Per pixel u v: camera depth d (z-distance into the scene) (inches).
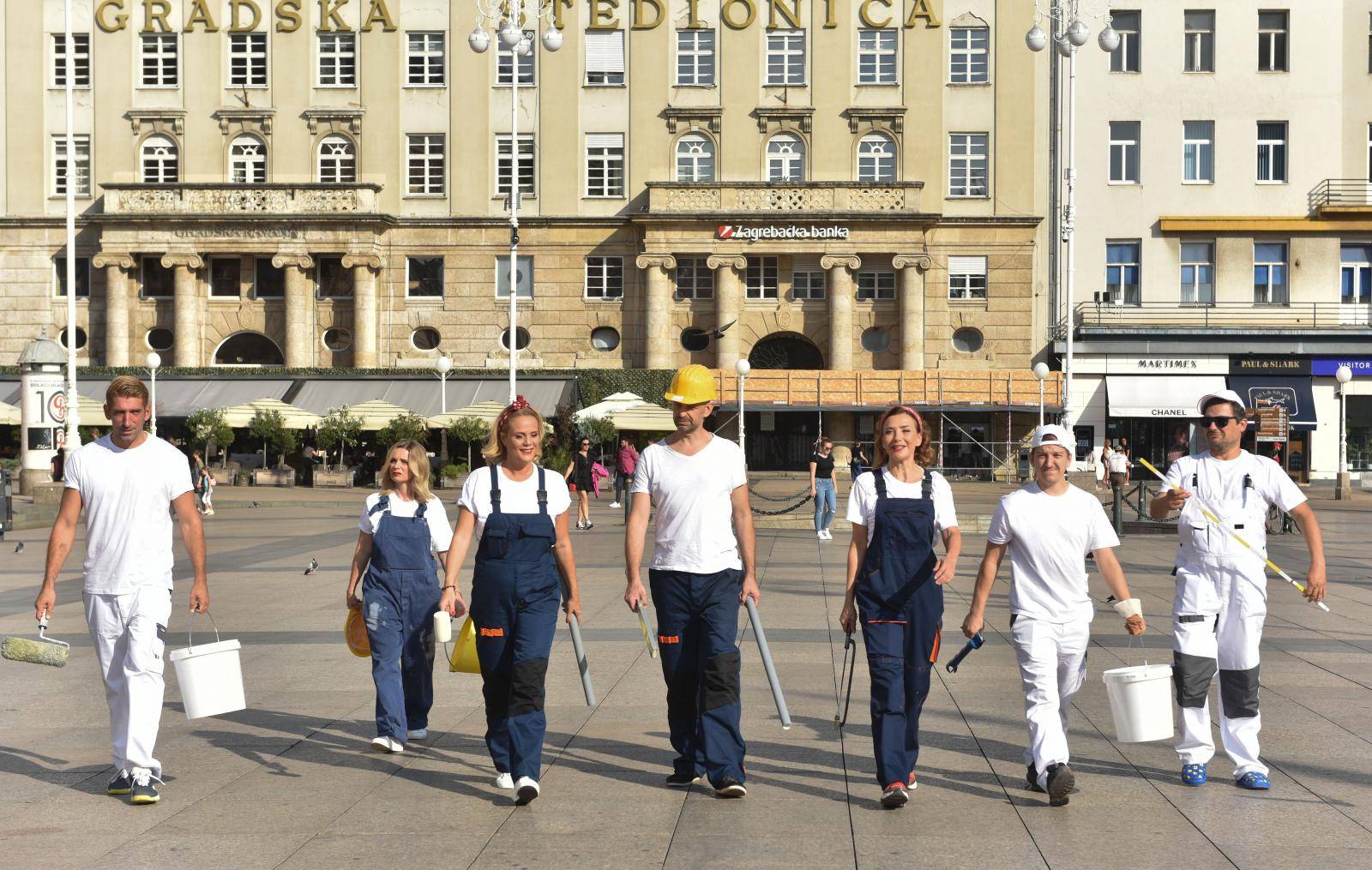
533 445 275.0
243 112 2085.4
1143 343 2010.3
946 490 269.4
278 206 2038.6
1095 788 274.7
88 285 2106.3
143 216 2018.9
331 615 559.2
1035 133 2049.7
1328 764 292.8
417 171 2095.2
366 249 2032.5
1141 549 917.8
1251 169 2048.5
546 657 266.2
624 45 2074.3
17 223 2092.8
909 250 2003.0
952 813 255.4
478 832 243.4
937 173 2047.2
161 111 2091.5
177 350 2044.8
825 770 291.0
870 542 268.1
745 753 295.3
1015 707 356.8
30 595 646.5
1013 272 2037.4
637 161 2069.4
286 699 375.9
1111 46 1290.6
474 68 2078.0
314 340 2071.9
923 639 263.9
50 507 1208.8
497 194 2079.2
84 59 2108.8
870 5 2050.9
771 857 227.6
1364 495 1702.8
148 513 270.4
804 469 2044.8
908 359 2012.8
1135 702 265.3
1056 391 1994.3
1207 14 2054.6
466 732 332.2
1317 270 2041.1
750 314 2043.6
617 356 2064.5
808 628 514.6
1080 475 1520.7
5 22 2102.6
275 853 231.1
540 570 269.3
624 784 278.7
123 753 269.6
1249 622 274.7
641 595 273.9
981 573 272.7
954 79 2060.8
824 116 2057.1
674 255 2022.6
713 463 271.1
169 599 273.3
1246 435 1212.5
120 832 243.9
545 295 2069.4
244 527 1159.6
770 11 2058.3
